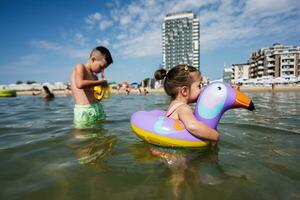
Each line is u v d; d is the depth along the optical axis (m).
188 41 77.56
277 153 2.52
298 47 68.44
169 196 1.63
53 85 60.00
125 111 6.88
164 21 79.56
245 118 4.99
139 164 2.24
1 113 6.75
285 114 5.67
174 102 3.10
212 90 2.89
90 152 2.62
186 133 2.67
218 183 1.81
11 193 1.69
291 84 44.25
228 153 2.55
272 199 1.56
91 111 4.63
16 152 2.64
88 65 4.75
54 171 2.08
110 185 1.80
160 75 3.58
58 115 5.94
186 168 2.13
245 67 79.31
